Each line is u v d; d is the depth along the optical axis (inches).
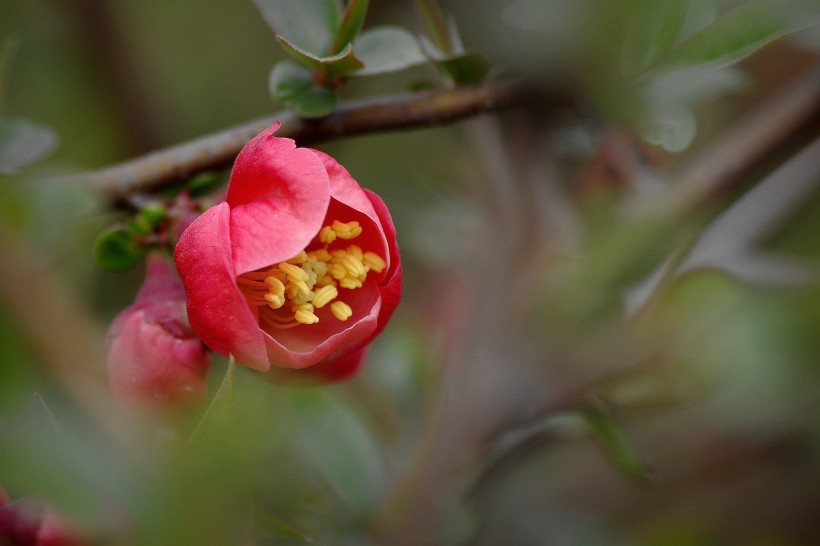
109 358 12.4
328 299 12.3
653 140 12.3
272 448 10.9
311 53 12.6
